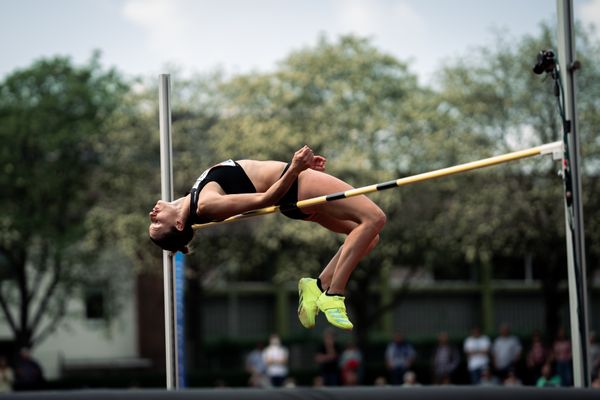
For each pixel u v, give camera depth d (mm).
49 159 43344
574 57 11445
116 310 45594
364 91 42875
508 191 40625
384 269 43688
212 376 44094
